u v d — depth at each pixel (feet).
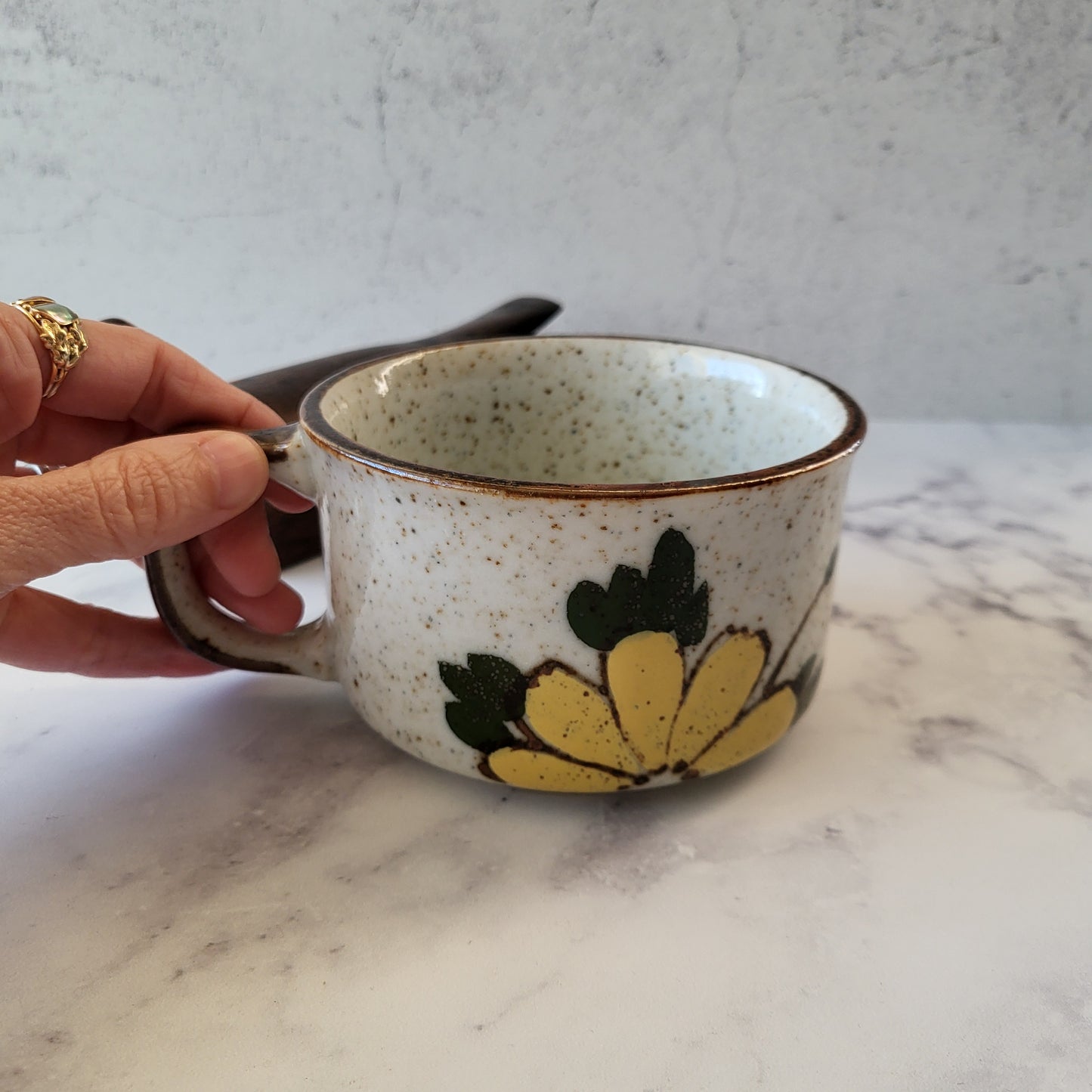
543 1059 0.66
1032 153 1.37
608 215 1.44
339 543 0.81
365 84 1.37
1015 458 1.49
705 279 1.48
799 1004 0.69
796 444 0.95
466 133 1.39
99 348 0.95
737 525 0.73
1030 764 0.91
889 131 1.37
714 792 0.88
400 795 0.87
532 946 0.73
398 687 0.81
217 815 0.85
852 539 1.29
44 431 1.01
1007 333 1.50
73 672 0.95
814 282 1.47
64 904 0.76
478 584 0.74
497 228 1.45
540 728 0.78
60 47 1.35
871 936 0.74
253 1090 0.64
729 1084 0.65
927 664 1.05
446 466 1.03
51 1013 0.68
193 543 1.00
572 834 0.83
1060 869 0.80
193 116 1.39
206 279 1.49
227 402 1.01
